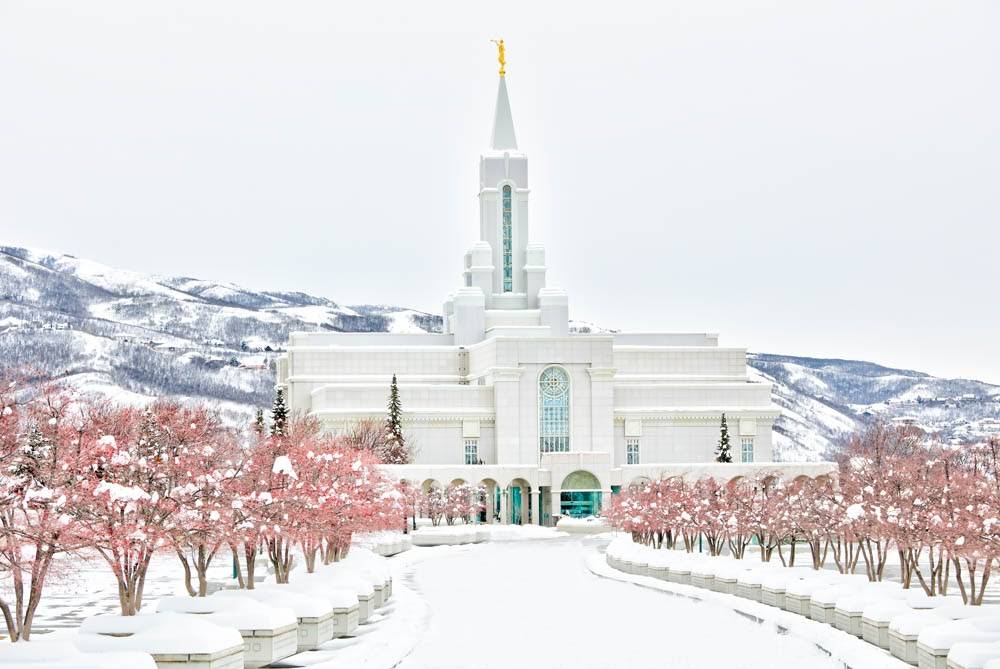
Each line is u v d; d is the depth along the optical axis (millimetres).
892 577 90562
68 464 48031
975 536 57031
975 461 94438
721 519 95312
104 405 86250
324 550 85000
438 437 195250
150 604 69938
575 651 56000
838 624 59406
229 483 57969
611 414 195125
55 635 42844
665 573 88938
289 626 51375
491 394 197125
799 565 101375
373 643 56500
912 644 49594
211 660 42062
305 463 70688
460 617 68188
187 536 51781
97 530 47062
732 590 77250
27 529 44438
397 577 95312
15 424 49594
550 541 149375
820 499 87750
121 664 37844
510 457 192625
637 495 121625
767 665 52156
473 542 145875
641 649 56438
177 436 62844
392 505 96562
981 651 42125
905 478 79562
